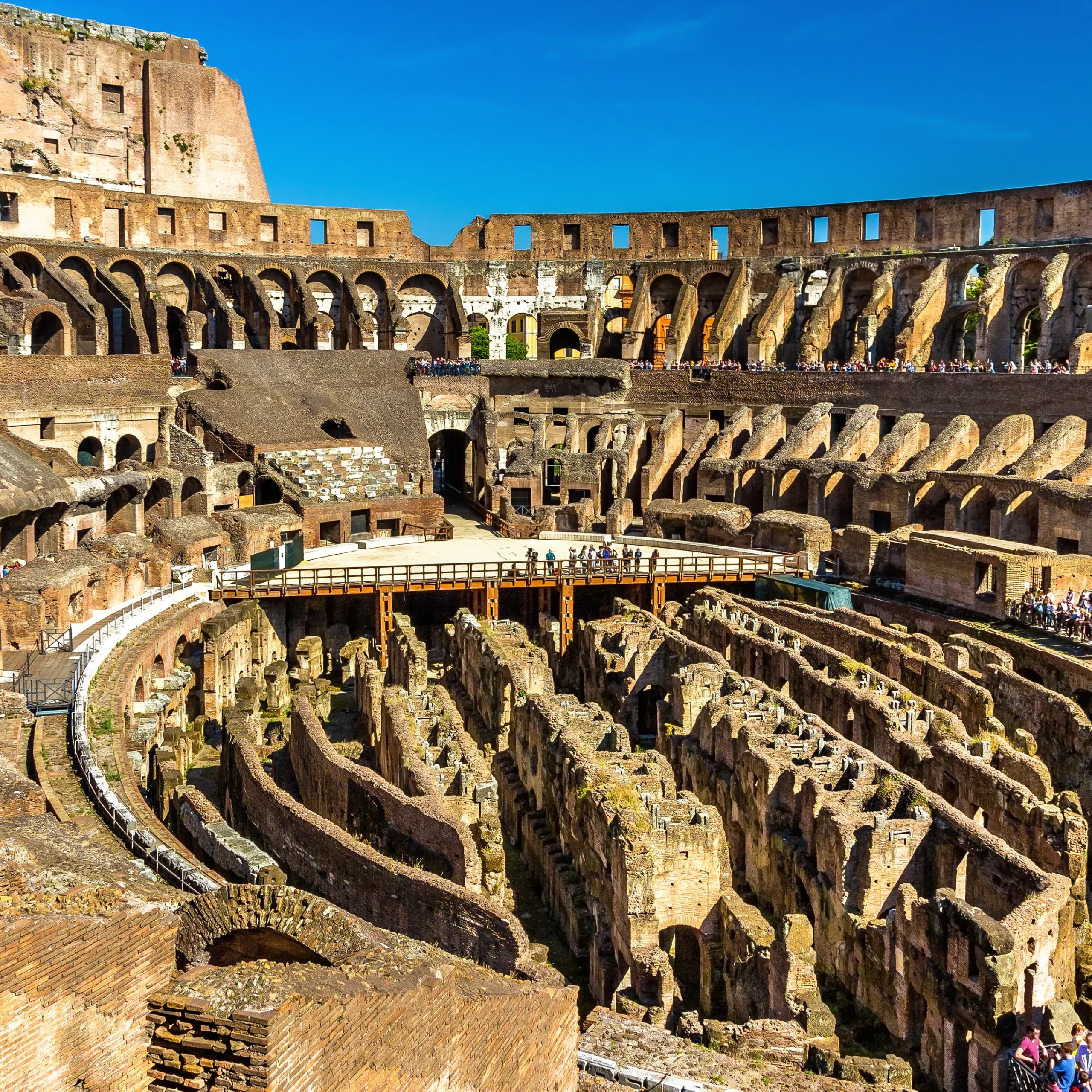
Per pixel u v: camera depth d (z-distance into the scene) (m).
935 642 57.34
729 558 77.50
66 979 17.64
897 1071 26.27
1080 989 32.03
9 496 62.44
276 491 86.12
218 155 115.19
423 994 19.56
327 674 71.25
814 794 37.38
